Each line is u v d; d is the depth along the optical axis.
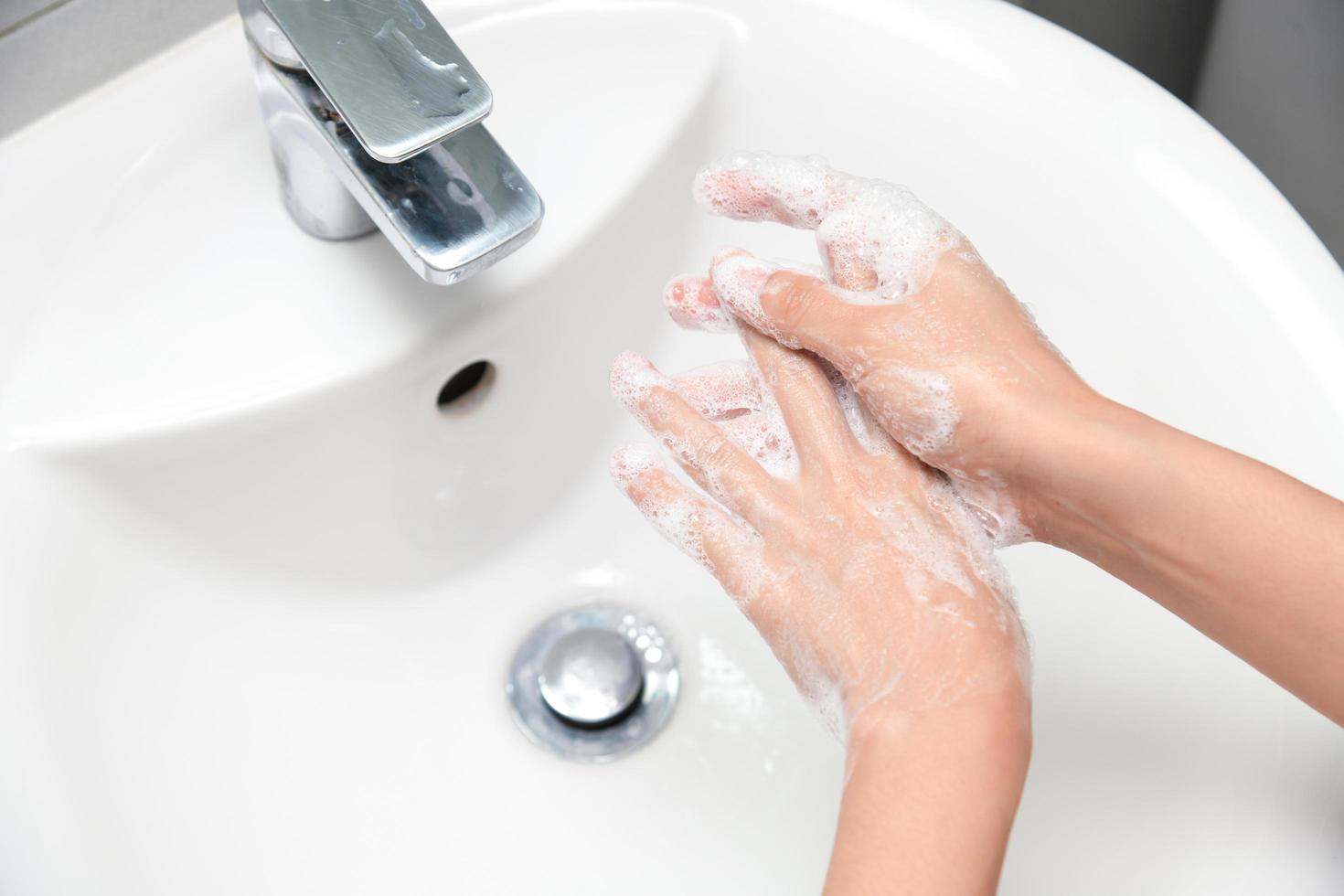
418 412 0.53
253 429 0.49
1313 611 0.37
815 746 0.55
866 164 0.58
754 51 0.57
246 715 0.51
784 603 0.42
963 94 0.55
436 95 0.40
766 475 0.43
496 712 0.57
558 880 0.52
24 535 0.45
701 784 0.55
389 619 0.59
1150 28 0.86
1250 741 0.41
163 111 0.53
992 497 0.42
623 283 0.58
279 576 0.55
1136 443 0.38
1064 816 0.44
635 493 0.45
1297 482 0.38
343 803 0.51
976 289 0.41
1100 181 0.52
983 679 0.38
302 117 0.45
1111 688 0.46
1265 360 0.47
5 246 0.50
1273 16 0.75
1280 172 0.81
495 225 0.43
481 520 0.60
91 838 0.39
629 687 0.57
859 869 0.36
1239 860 0.38
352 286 0.51
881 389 0.41
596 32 0.58
